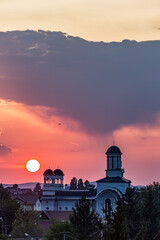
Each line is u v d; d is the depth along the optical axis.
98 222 162.88
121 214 159.38
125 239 156.50
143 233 171.50
